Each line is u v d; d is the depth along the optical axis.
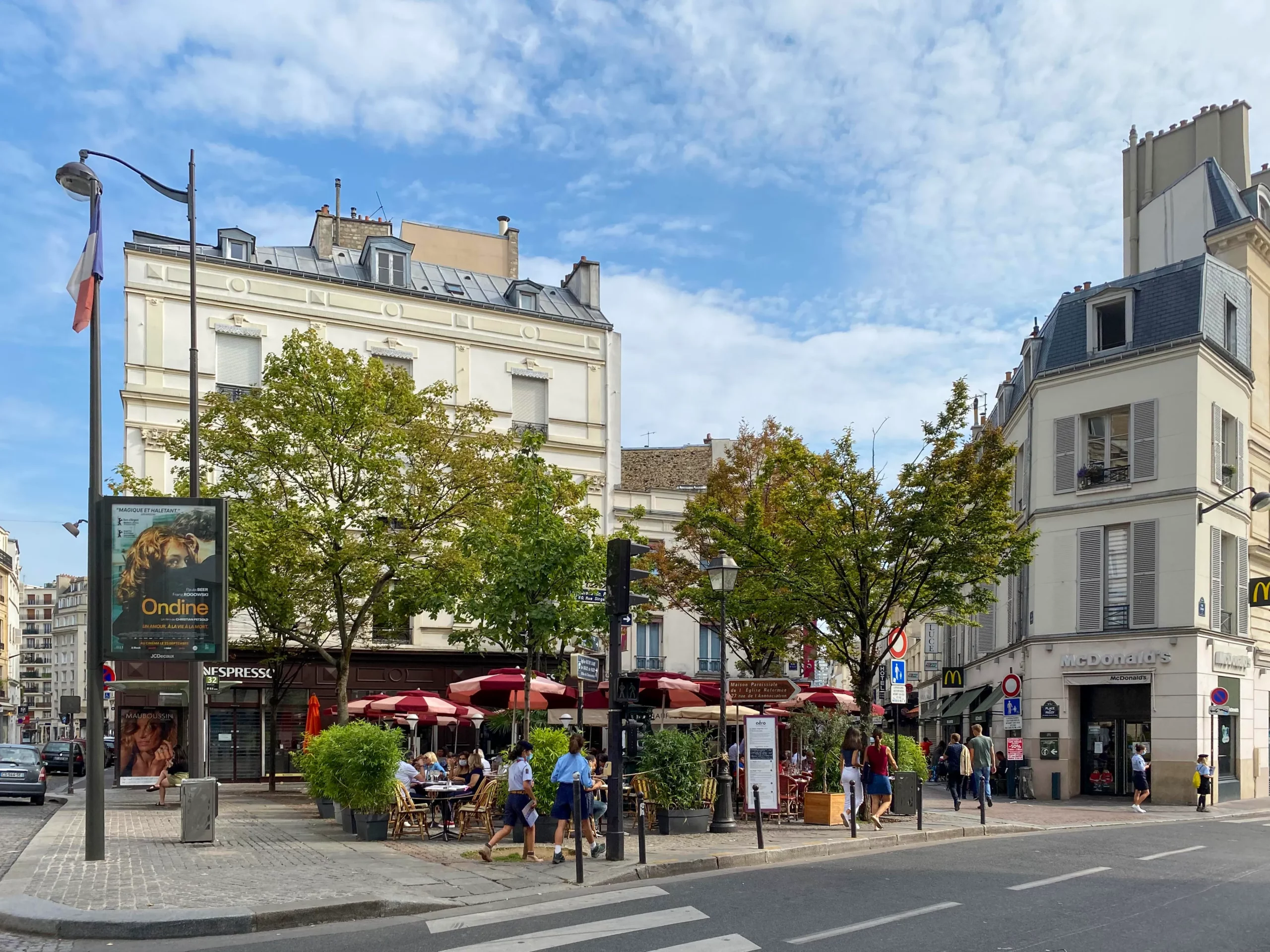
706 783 18.38
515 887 11.40
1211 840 17.62
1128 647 28.81
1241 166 36.47
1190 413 28.39
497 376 35.53
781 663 32.94
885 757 17.86
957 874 12.67
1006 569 21.61
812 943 8.77
